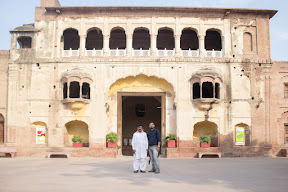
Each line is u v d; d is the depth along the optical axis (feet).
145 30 76.74
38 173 32.37
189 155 62.34
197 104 64.18
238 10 67.10
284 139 67.26
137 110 87.30
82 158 59.57
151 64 65.26
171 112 66.33
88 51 66.39
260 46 67.77
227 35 67.46
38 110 64.34
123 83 67.41
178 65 65.36
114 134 63.31
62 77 64.34
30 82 65.31
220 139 63.57
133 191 21.58
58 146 62.95
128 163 46.19
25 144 63.62
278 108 67.00
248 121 64.64
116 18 67.05
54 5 70.90
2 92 66.49
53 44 66.49
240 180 27.58
